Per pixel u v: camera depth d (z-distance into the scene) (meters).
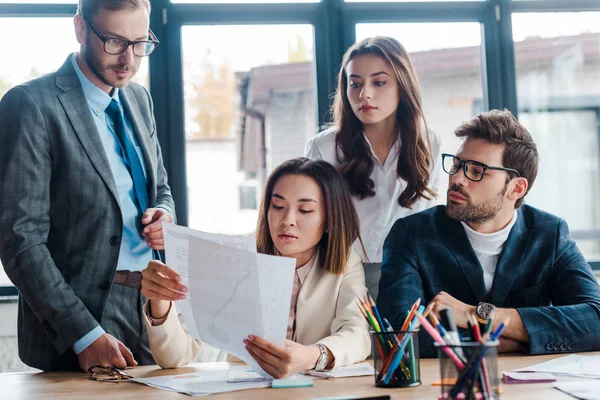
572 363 1.37
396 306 1.70
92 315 1.85
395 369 1.19
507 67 3.35
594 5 3.40
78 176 1.88
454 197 1.77
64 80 1.95
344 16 3.23
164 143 3.16
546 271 1.79
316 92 3.25
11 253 1.76
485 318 1.59
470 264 1.78
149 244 1.97
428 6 3.28
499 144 1.75
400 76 2.41
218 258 1.27
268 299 1.25
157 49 3.15
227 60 3.25
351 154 2.46
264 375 1.33
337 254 1.69
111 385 1.36
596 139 3.54
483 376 0.92
